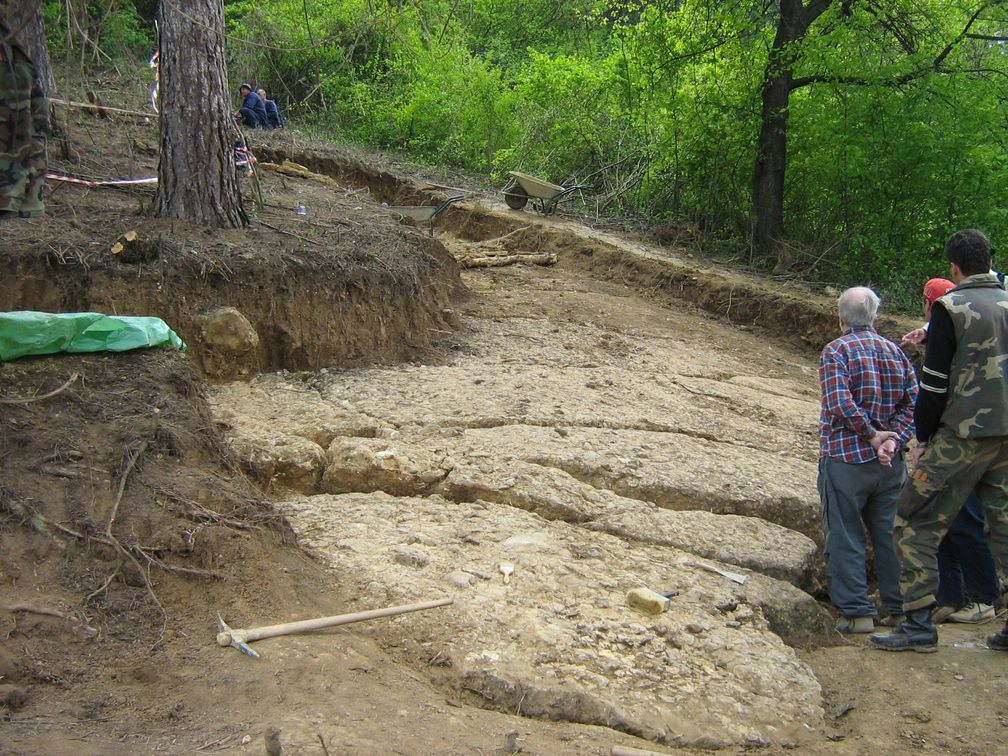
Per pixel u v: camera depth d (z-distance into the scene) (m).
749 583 5.61
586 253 16.19
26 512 4.22
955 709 4.64
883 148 14.38
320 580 4.70
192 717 3.47
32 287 7.72
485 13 24.83
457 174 22.69
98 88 14.48
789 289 14.22
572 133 20.81
